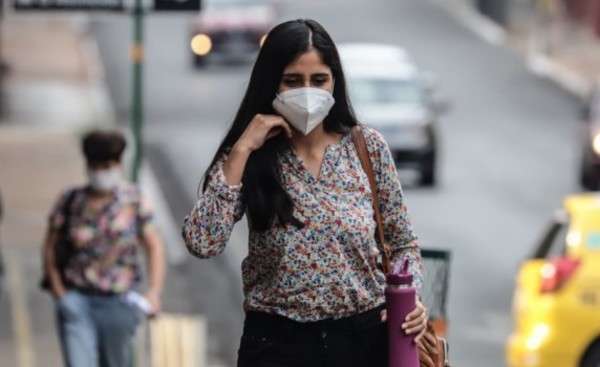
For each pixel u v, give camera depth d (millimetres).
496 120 75062
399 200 12133
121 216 19984
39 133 62656
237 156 11547
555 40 104625
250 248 11820
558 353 25688
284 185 11688
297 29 11711
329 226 11641
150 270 20312
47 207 47312
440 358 12258
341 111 11938
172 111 73625
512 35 107000
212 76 84688
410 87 58094
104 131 20078
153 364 25922
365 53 61531
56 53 86125
